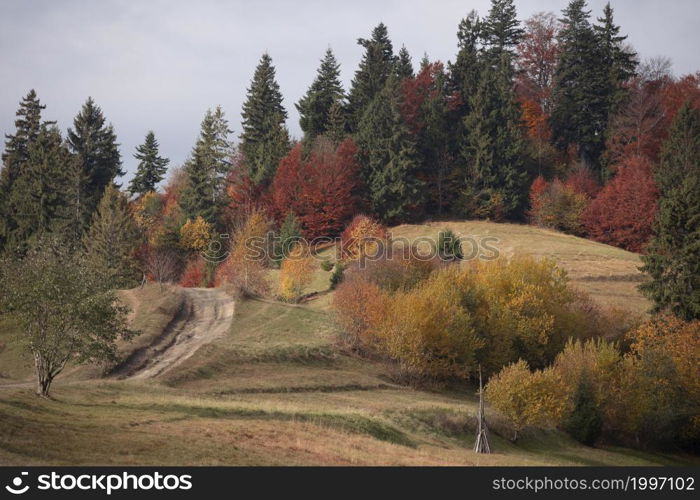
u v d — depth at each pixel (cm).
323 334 9500
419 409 6544
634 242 14650
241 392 6781
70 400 5041
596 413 7025
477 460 4956
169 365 7550
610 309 10006
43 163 15612
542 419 6469
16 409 4153
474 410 6812
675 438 7769
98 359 5356
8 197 15875
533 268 9750
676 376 7769
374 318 8744
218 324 9662
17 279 5056
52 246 5566
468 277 9581
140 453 3619
